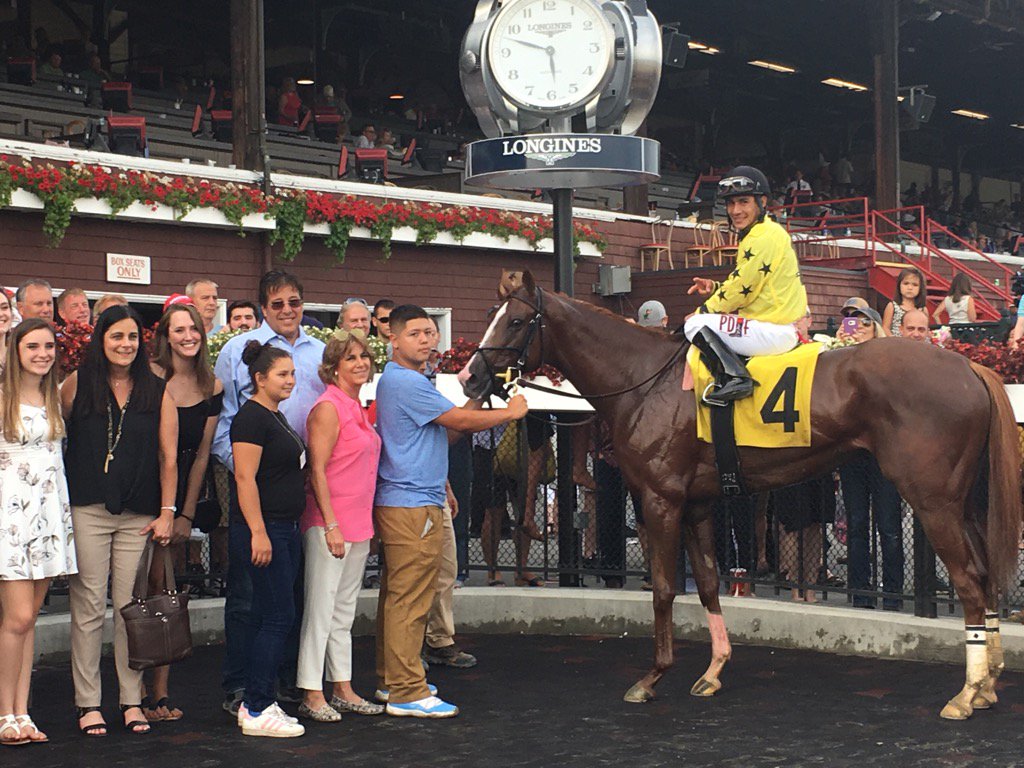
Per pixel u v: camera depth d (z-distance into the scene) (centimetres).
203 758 618
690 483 727
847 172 4047
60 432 645
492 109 1098
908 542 941
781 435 698
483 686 768
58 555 643
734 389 701
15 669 644
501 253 2072
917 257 2570
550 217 2109
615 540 971
